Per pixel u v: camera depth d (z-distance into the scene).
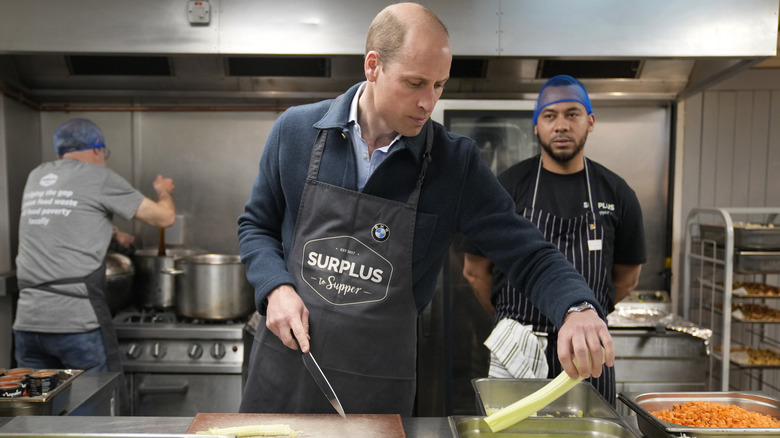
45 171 2.36
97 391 1.63
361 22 2.34
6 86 2.71
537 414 1.34
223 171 3.12
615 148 3.08
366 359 1.25
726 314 2.66
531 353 1.71
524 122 2.57
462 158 1.28
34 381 1.41
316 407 1.27
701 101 3.24
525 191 1.90
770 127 3.26
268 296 1.21
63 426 1.05
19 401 1.36
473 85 2.92
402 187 1.25
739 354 2.85
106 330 2.30
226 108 3.07
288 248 1.31
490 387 1.39
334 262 1.25
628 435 1.07
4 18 2.31
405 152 1.23
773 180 3.28
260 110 3.09
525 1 2.37
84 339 2.26
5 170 2.72
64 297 2.23
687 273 3.02
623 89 2.96
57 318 2.23
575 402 1.35
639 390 2.43
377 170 1.22
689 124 3.25
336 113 1.25
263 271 1.24
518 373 1.70
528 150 2.58
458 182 1.28
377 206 1.24
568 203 1.87
